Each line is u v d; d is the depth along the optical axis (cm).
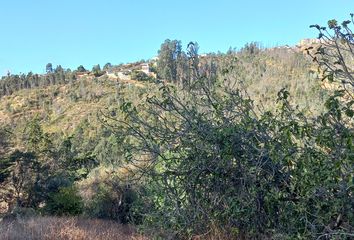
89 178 1809
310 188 373
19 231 774
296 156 408
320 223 371
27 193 3047
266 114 430
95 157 3203
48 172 3122
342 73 347
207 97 483
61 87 9419
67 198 1722
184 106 478
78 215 1605
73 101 8012
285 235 397
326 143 355
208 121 470
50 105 8300
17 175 3053
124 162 536
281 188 426
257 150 430
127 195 926
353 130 346
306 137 398
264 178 436
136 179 496
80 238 728
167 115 484
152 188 489
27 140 3828
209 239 469
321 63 355
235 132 445
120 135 489
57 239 723
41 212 1794
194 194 468
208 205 468
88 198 1617
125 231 770
